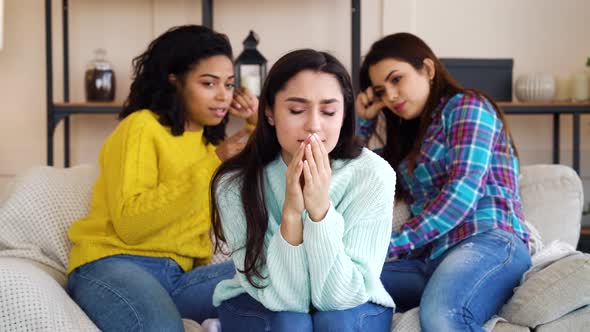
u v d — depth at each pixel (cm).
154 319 151
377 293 146
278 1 333
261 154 147
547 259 174
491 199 188
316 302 139
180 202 169
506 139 197
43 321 143
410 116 206
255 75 285
